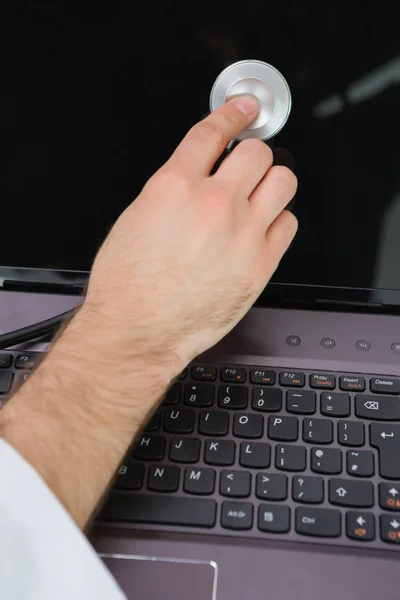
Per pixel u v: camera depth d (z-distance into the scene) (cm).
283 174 41
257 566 38
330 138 45
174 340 38
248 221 39
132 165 48
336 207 47
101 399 36
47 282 50
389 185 46
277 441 43
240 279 39
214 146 40
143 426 37
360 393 45
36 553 27
